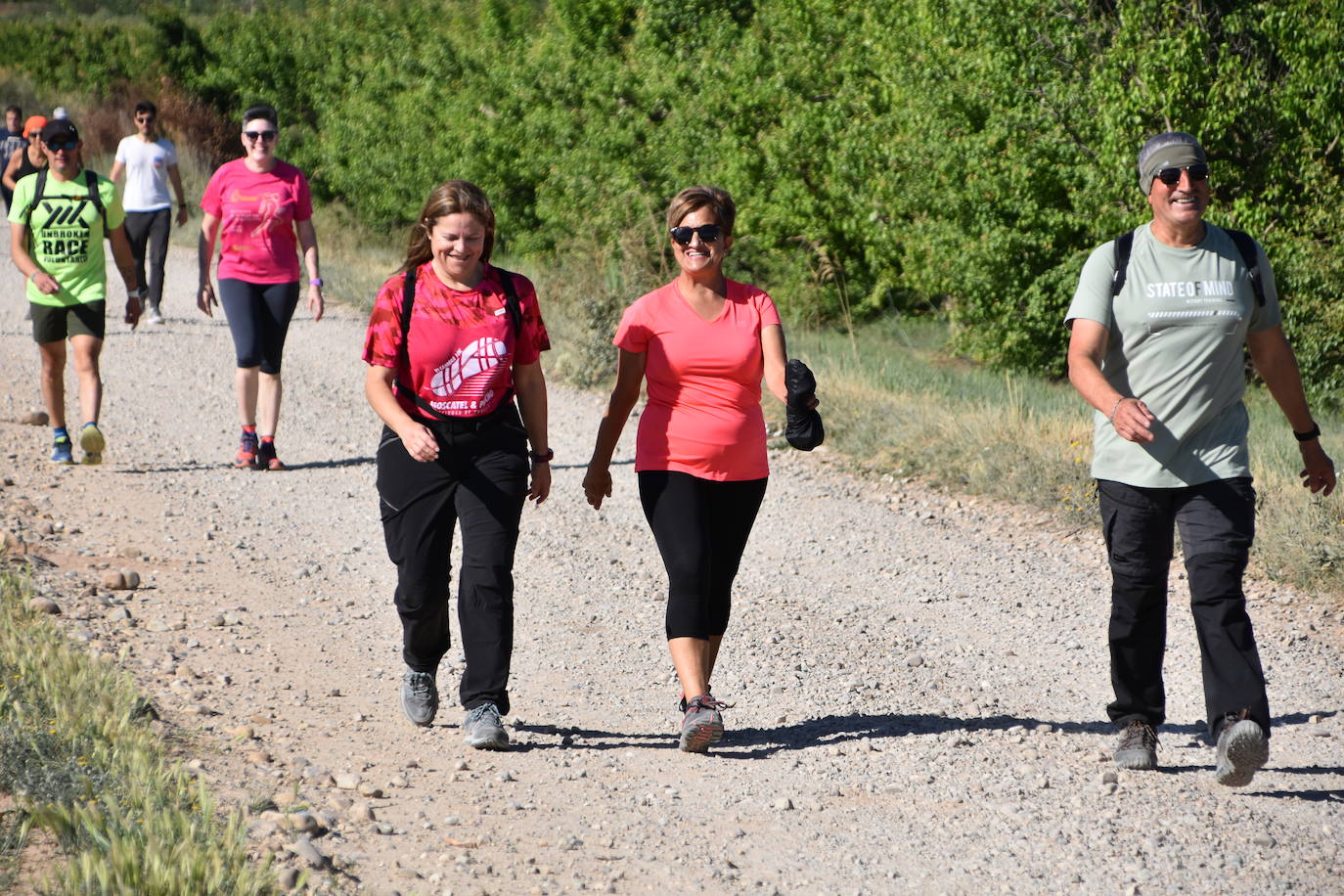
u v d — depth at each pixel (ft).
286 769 47.91
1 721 45.01
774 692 60.59
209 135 341.21
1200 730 56.03
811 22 184.85
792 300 191.11
